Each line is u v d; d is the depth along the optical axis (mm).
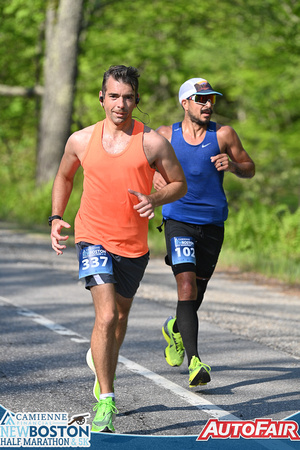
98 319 10984
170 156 11281
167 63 68312
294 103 70438
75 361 15406
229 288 26578
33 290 23797
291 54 60000
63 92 54906
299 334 18984
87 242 11383
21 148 74875
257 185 68125
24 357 15570
